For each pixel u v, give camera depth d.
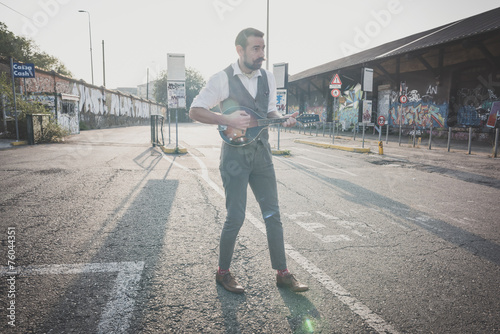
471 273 2.59
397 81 20.53
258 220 3.76
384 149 12.28
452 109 17.11
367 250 3.02
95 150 10.35
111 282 2.30
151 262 2.63
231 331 1.82
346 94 26.39
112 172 6.55
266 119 2.31
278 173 7.07
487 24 13.27
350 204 4.67
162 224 3.55
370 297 2.21
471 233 3.54
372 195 5.23
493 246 3.17
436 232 3.55
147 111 48.94
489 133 15.20
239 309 2.04
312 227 3.64
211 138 17.06
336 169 7.75
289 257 2.82
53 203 4.25
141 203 4.37
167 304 2.06
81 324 1.83
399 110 20.58
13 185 5.18
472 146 13.48
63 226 3.40
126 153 9.77
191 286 2.29
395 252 2.98
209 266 2.61
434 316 2.00
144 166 7.42
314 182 6.16
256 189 2.35
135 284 2.28
